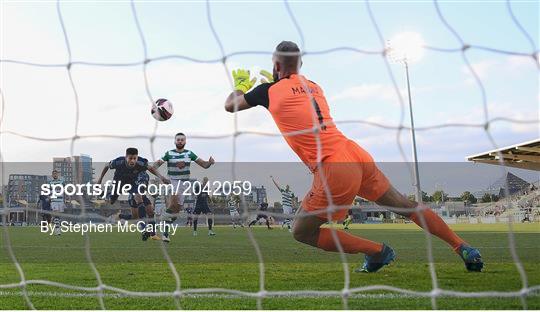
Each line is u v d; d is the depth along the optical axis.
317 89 4.23
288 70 4.24
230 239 10.47
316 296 3.63
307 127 4.02
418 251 7.03
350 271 4.84
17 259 6.47
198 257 6.45
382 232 13.50
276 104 4.08
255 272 4.94
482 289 3.78
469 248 4.61
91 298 3.68
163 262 5.90
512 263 5.38
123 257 6.57
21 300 3.63
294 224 4.30
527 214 25.44
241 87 4.28
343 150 4.01
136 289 4.05
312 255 6.57
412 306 3.25
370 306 3.27
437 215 4.50
